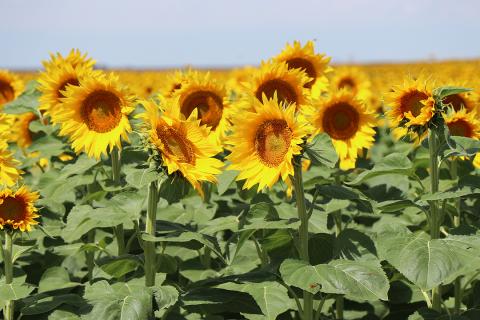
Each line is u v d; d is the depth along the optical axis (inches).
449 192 65.2
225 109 94.7
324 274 62.3
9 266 66.2
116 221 66.6
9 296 62.0
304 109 91.5
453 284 87.0
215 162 66.8
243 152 65.8
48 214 85.3
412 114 69.2
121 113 80.0
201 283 70.7
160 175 64.4
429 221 69.4
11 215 65.1
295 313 85.8
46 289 77.8
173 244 81.3
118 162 85.1
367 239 70.9
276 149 64.9
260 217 67.5
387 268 79.2
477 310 74.8
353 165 94.3
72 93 79.2
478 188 65.9
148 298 62.0
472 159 88.5
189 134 66.5
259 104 65.4
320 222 75.2
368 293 60.7
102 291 65.9
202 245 79.9
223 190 76.9
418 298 80.2
